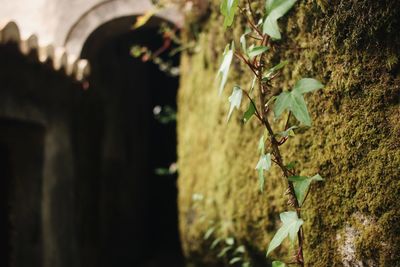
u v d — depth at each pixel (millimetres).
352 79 1381
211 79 2666
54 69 3391
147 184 6254
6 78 3059
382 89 1311
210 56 2641
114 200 4941
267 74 1362
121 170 5199
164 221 6812
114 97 5008
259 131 1995
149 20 3994
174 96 6863
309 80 1188
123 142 5285
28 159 3492
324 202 1492
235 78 2238
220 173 2461
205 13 2715
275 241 1230
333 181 1466
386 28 1278
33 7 4488
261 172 1308
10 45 2945
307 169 1577
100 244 4496
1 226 3402
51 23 4363
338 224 1446
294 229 1200
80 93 4117
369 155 1337
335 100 1451
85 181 4223
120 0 4105
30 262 3395
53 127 3662
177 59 6332
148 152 6355
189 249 2918
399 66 1275
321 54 1498
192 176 2957
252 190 2059
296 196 1237
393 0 1254
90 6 4215
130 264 5406
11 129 3396
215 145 2574
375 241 1310
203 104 2814
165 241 6773
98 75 4543
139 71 5906
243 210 2143
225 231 2344
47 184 3539
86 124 4293
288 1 1144
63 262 3697
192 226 2857
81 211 4098
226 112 2379
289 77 1671
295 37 1626
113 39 4695
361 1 1326
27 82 3275
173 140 6828
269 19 1163
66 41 4281
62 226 3725
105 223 4656
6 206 3420
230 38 2213
